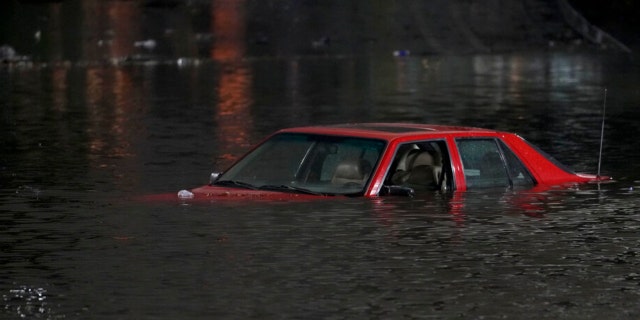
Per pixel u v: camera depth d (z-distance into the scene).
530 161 24.33
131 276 16.52
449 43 94.62
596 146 34.88
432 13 100.94
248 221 20.25
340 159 22.80
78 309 14.79
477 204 21.97
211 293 15.57
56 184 26.30
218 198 22.31
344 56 85.81
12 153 33.09
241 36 89.12
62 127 40.94
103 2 92.25
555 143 35.78
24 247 18.50
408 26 96.69
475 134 23.48
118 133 38.91
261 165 24.69
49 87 59.66
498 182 23.62
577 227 20.22
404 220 20.39
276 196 22.34
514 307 14.97
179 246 18.45
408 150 23.14
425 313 14.66
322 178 22.92
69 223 20.55
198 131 39.62
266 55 84.44
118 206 22.39
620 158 31.81
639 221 20.81
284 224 20.00
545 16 106.06
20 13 86.50
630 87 61.50
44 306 14.95
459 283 16.20
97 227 20.11
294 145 24.50
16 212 21.86
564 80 66.75
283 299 15.30
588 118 44.38
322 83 63.16
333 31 92.94
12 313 14.63
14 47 80.19
